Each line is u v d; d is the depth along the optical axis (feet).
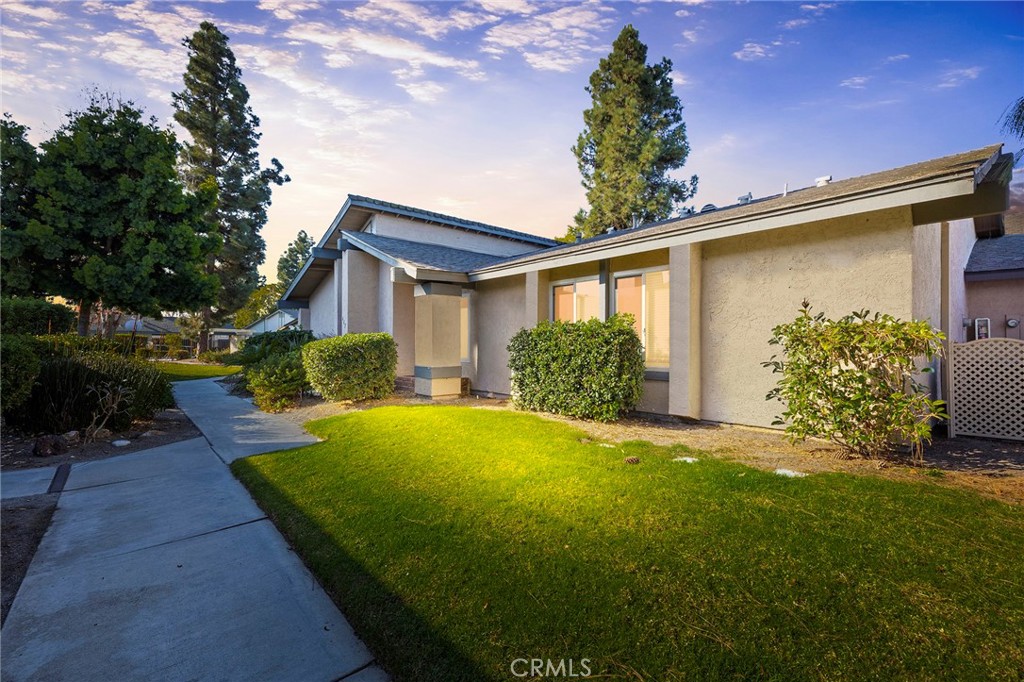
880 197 15.78
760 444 18.43
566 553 9.88
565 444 18.43
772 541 9.77
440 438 20.22
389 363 33.47
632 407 24.23
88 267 47.57
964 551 9.06
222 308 100.42
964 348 19.34
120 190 50.11
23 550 11.47
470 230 54.90
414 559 10.14
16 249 44.96
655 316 26.05
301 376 33.86
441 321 34.42
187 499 15.10
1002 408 18.56
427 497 13.66
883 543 9.48
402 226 50.06
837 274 18.71
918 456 15.39
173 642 8.02
